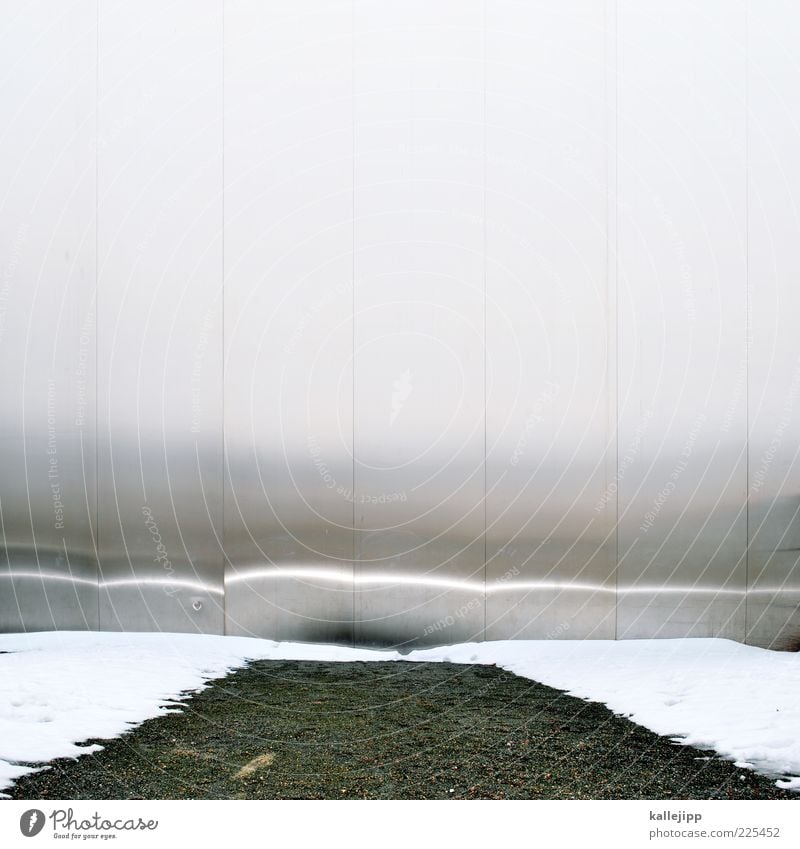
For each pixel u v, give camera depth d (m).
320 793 3.28
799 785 3.29
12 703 4.16
